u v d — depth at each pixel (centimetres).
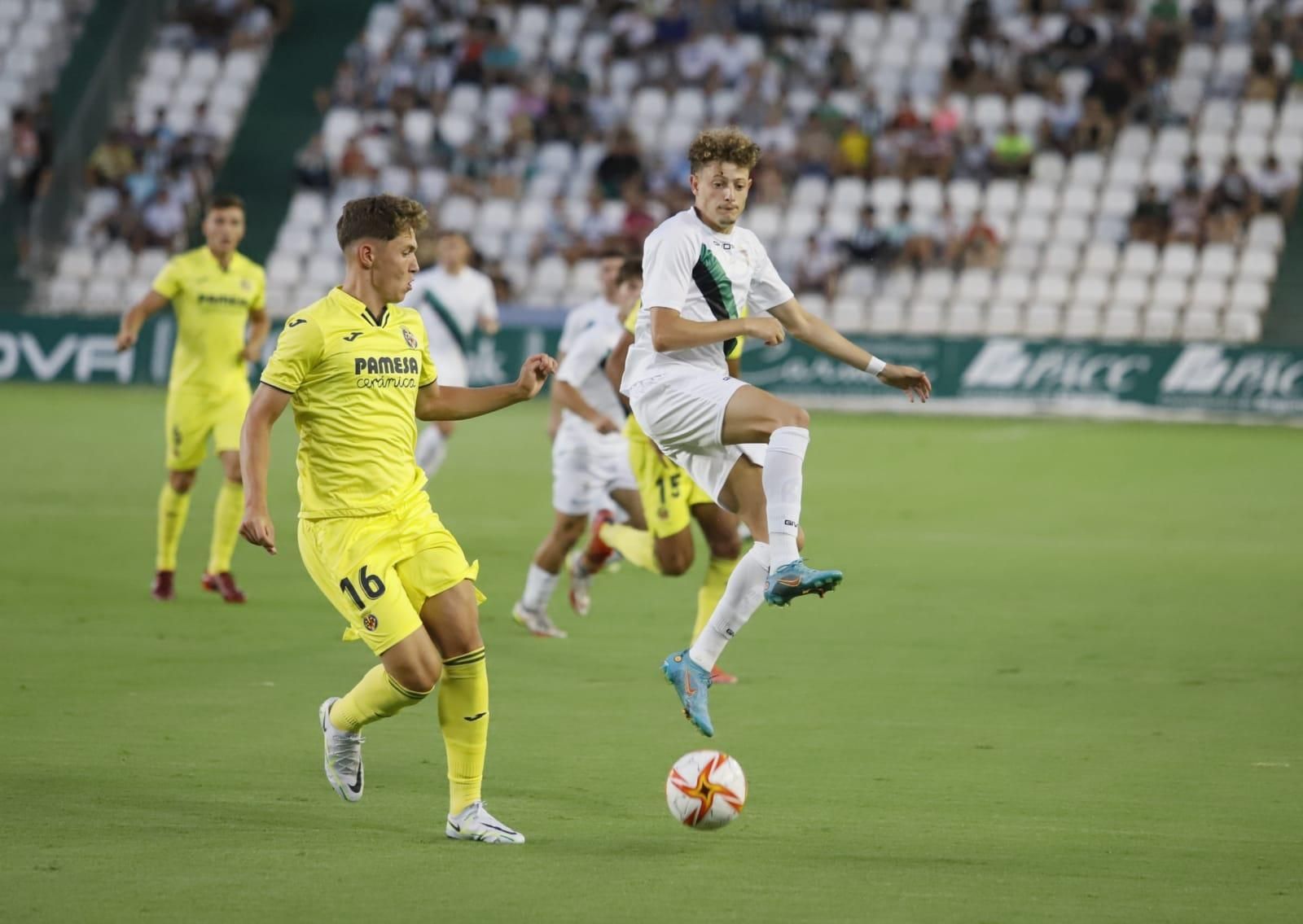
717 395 2244
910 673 2972
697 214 2295
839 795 2161
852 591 3856
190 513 4966
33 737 2394
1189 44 10494
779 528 2136
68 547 4288
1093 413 8494
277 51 11219
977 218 9475
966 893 1739
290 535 4556
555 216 9725
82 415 7606
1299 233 9675
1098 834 1986
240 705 2625
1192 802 2139
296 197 10069
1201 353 8419
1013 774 2275
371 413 1948
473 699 1923
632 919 1641
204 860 1825
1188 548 4556
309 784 2172
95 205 10056
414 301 5112
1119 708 2702
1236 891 1756
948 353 8625
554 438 3362
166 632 3234
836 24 10938
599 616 3528
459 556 1959
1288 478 6159
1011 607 3666
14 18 11156
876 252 9400
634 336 2706
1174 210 9544
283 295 9731
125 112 10725
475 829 1920
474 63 10619
